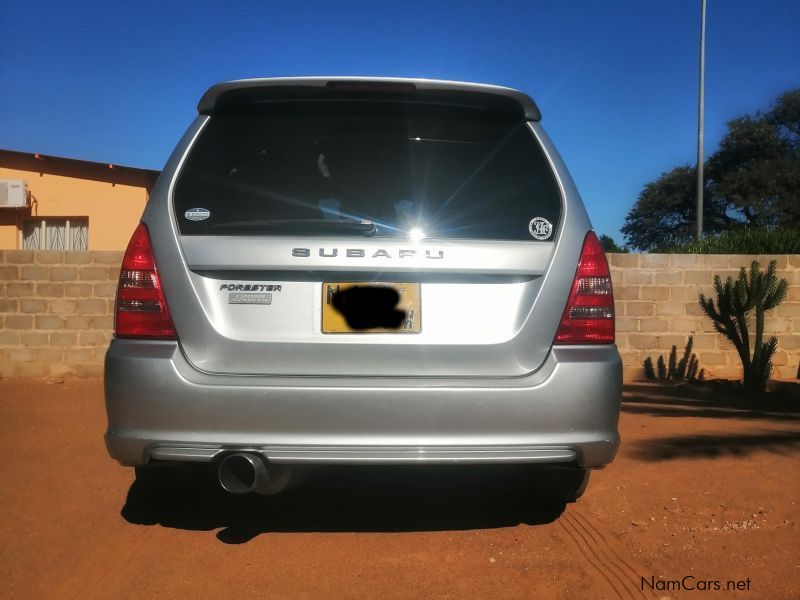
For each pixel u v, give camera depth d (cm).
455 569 335
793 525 386
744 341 776
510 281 324
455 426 311
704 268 840
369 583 321
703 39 2630
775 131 3847
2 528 376
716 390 775
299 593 311
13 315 809
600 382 320
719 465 484
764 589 320
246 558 344
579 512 404
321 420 309
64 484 443
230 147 342
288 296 318
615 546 362
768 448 523
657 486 443
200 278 319
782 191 3612
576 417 317
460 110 354
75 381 800
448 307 320
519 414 313
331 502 418
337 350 315
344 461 310
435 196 333
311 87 345
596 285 330
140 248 324
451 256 319
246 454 307
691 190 3938
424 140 346
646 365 838
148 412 311
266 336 316
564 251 328
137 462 317
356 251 317
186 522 387
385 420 310
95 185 1848
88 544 358
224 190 330
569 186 343
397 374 316
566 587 320
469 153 345
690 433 570
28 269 809
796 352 848
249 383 310
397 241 319
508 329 321
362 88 346
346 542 363
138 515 396
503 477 465
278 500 421
